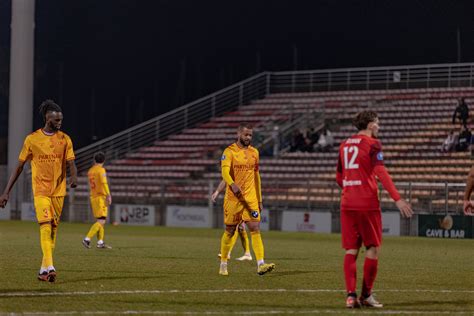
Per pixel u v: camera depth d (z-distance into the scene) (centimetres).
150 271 3397
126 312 2188
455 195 7544
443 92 10856
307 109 11306
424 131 9981
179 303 2386
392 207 7850
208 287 2802
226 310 2248
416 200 7700
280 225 8269
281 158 10056
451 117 10150
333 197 8156
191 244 5506
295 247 5384
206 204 8850
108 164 11069
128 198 9300
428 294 2694
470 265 4009
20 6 9994
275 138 10275
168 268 3556
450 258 4531
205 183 8938
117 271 3388
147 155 11106
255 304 2377
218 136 11269
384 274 3447
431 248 5562
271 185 8494
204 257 4262
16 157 10019
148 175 10650
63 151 2911
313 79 12225
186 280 3030
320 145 9919
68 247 5016
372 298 2372
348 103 11150
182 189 9006
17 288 2722
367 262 2350
